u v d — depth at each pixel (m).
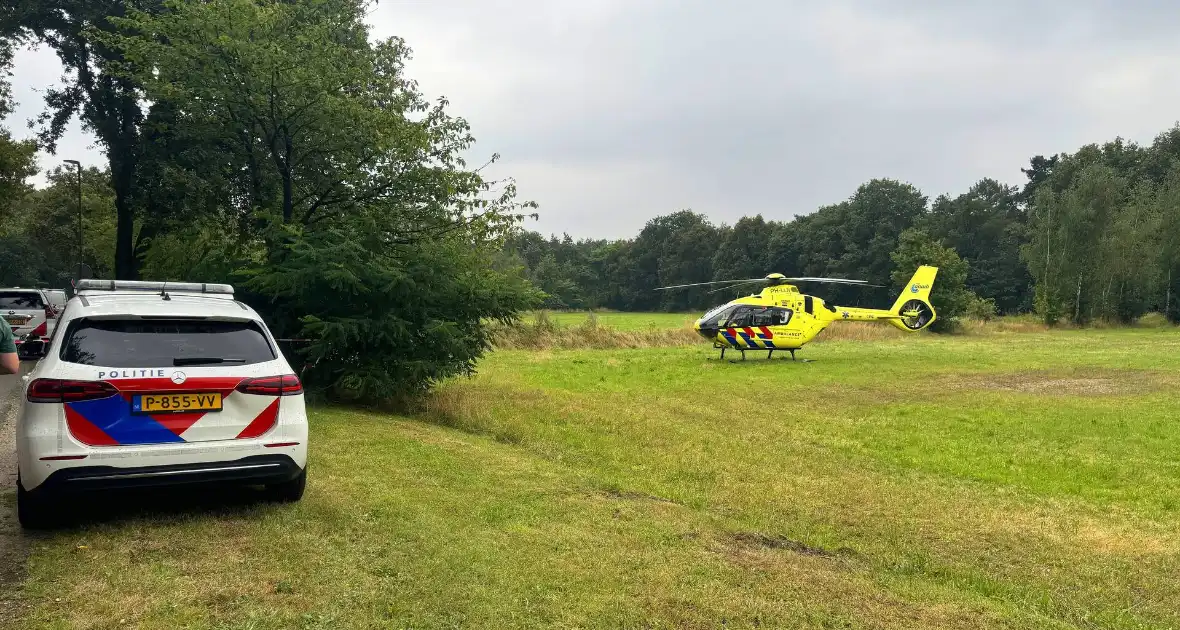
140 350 4.57
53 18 19.80
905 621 3.87
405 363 10.99
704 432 10.30
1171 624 4.16
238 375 4.68
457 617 3.54
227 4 11.55
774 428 10.88
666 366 21.91
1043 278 55.38
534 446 9.15
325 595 3.71
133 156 20.00
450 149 13.27
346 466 6.68
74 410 4.27
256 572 3.96
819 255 85.38
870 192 83.88
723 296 97.56
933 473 8.12
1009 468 8.38
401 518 5.11
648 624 3.61
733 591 4.11
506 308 12.47
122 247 21.81
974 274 79.25
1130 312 55.19
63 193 52.66
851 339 36.25
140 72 12.45
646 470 7.91
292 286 10.28
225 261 11.91
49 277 61.59
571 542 4.87
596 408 12.28
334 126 12.42
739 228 99.50
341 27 16.23
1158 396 15.04
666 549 4.86
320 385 11.10
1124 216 55.31
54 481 4.18
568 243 142.12
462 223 13.27
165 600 3.56
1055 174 79.56
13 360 4.39
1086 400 14.39
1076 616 4.24
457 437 9.18
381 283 10.90
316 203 12.95
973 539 5.66
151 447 4.39
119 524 4.70
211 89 11.62
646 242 116.25
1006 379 18.44
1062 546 5.51
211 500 5.31
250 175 14.47
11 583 3.72
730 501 6.66
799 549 5.27
